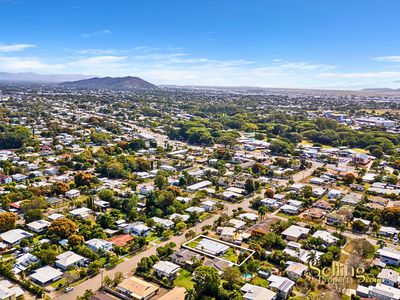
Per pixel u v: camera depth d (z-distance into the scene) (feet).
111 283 340.80
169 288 344.69
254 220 509.76
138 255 404.77
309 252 406.00
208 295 324.19
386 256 406.62
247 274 366.22
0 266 354.33
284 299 335.06
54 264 372.58
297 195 615.16
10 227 442.91
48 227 445.78
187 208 541.75
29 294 324.80
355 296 329.11
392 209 515.91
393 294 332.19
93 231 444.14
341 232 480.64
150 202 529.86
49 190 577.02
